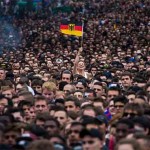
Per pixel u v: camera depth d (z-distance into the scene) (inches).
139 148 623.8
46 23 3282.5
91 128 721.0
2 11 3764.8
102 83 1203.2
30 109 903.7
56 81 1252.5
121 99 931.3
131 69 1576.0
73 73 1499.8
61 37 2610.7
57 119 821.9
